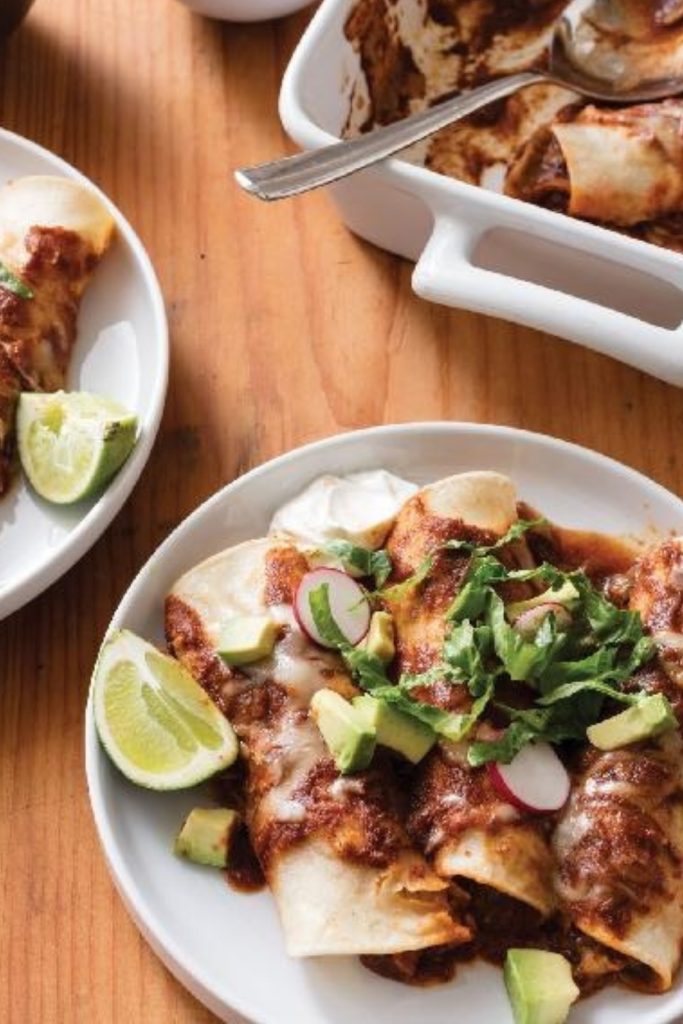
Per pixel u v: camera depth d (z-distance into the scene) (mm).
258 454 767
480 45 863
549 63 850
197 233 820
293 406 777
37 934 665
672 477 762
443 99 854
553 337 790
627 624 673
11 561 718
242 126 852
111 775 661
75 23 883
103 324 774
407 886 634
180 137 849
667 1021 620
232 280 808
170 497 756
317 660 672
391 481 726
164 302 787
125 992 655
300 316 798
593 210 809
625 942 623
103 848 658
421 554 693
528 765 647
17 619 725
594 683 656
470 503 703
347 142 757
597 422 773
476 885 646
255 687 670
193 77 866
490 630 665
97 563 739
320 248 815
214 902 649
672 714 649
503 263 764
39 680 714
